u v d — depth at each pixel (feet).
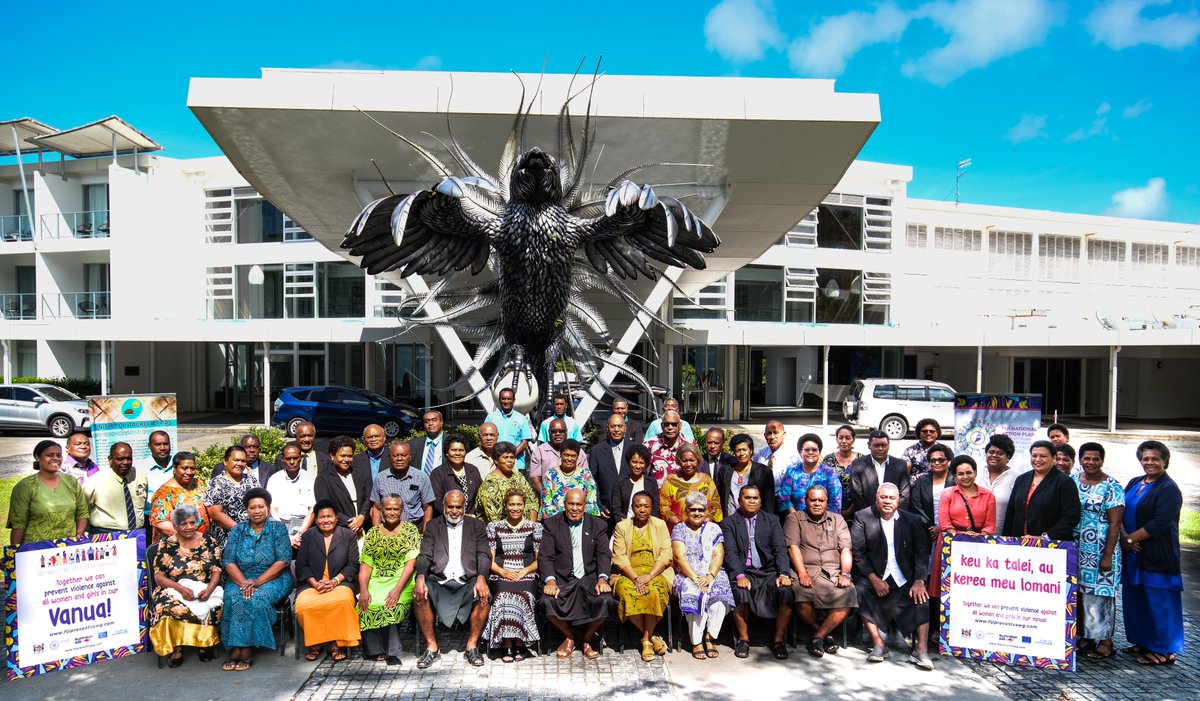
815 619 18.01
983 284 89.56
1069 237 93.09
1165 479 16.67
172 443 24.22
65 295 77.51
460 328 24.88
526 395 24.45
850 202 81.71
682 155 31.76
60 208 78.07
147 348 77.20
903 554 17.25
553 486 19.58
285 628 18.78
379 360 78.13
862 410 62.75
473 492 20.65
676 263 22.68
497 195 21.74
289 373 81.41
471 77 28.91
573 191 22.18
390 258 21.76
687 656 17.40
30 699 15.03
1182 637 16.58
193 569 16.88
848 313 81.76
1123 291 94.84
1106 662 17.02
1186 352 77.92
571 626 17.44
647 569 17.47
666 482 19.69
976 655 16.84
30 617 16.01
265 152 31.55
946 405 61.98
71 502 18.25
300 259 76.13
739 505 18.51
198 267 78.13
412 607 17.71
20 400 59.88
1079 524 17.31
